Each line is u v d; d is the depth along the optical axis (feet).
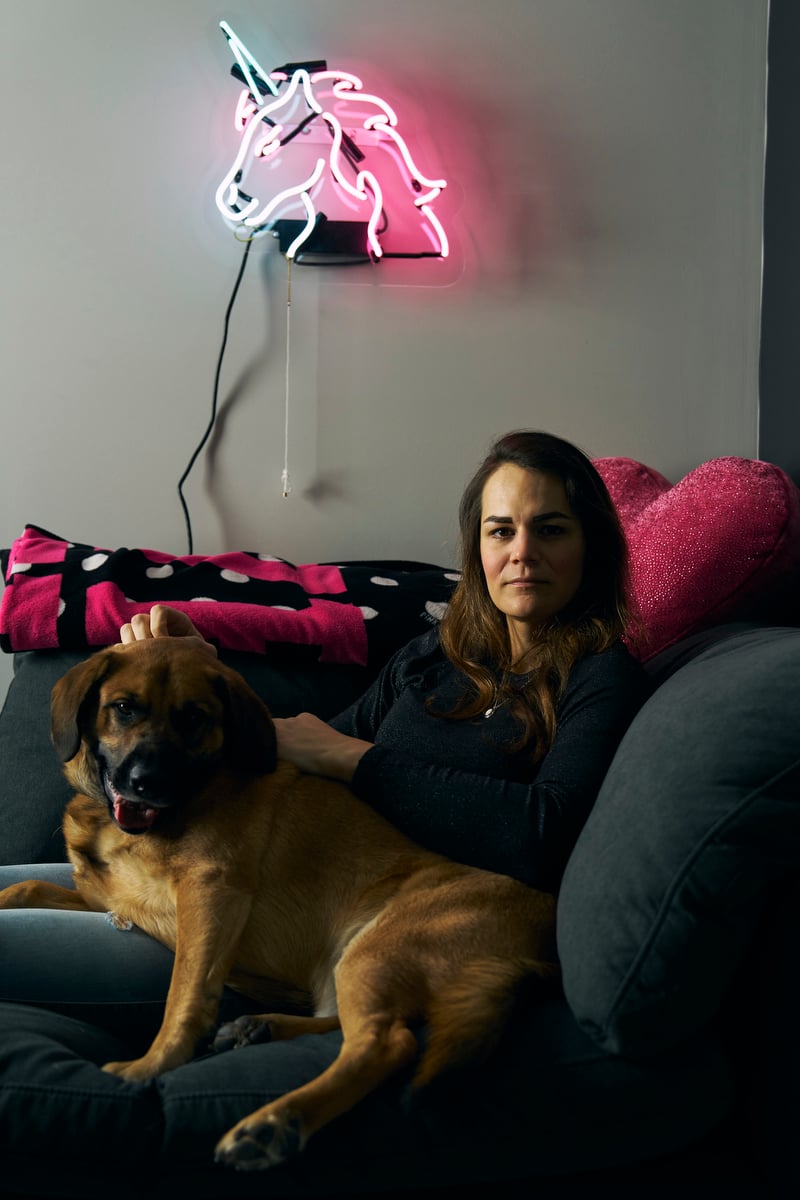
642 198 9.14
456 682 6.23
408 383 9.12
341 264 9.01
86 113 8.79
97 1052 4.69
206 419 8.99
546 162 9.07
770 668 4.54
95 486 8.96
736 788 4.10
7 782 7.05
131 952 5.32
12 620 7.37
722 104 9.11
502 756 5.63
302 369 9.04
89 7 8.74
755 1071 4.31
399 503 9.16
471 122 9.00
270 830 5.56
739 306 9.20
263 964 5.42
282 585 7.93
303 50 8.85
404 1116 4.06
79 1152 3.92
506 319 9.14
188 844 5.35
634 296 9.19
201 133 8.84
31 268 8.83
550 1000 4.74
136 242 8.88
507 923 4.83
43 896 5.90
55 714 5.65
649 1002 4.04
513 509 5.84
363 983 4.53
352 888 5.45
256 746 5.63
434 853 5.57
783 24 8.67
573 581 5.93
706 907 4.04
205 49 8.79
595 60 9.04
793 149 8.43
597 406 9.23
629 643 6.51
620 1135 4.13
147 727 5.41
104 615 7.32
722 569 6.75
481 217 9.08
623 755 4.87
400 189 8.93
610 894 4.25
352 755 5.83
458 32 8.95
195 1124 3.98
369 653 7.59
